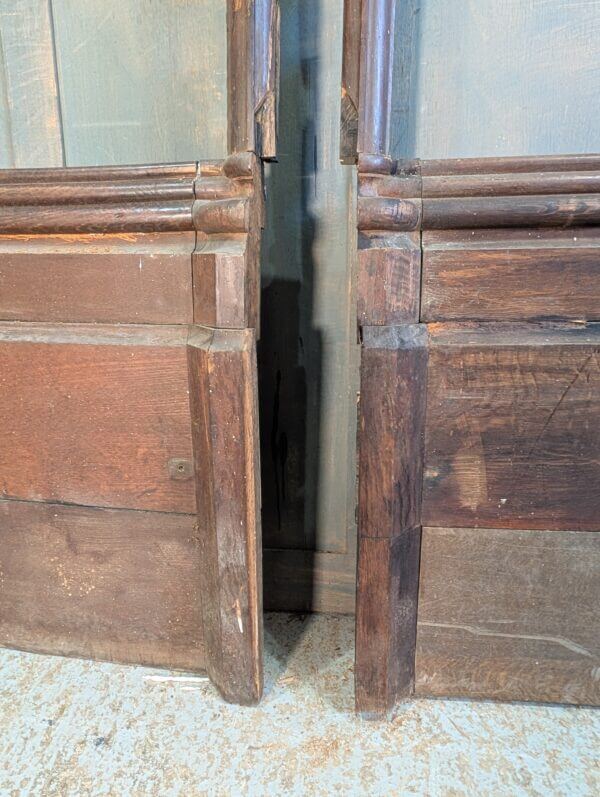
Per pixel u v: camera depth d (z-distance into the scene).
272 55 0.70
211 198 0.73
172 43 0.90
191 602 0.85
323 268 0.94
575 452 0.74
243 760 0.74
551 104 0.85
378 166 0.70
